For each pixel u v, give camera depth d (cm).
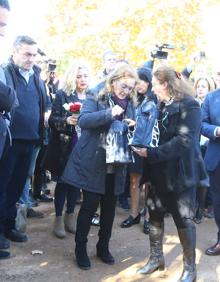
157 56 565
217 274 403
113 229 515
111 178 399
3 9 325
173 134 358
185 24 1267
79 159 390
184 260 373
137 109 389
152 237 397
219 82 598
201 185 391
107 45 1295
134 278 388
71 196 484
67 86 464
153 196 386
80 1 1351
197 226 550
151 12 1259
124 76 389
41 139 457
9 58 434
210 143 454
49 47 1376
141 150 358
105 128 381
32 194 609
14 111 407
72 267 403
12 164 418
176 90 358
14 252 429
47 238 472
